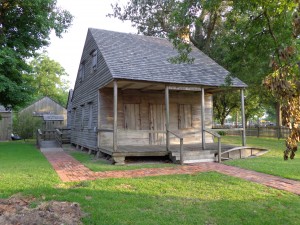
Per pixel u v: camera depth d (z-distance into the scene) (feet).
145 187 21.66
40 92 158.40
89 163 34.91
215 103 104.94
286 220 14.98
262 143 59.57
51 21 55.83
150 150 36.45
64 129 75.41
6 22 56.39
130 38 51.13
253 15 24.54
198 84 39.27
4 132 92.84
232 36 27.84
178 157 35.35
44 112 111.75
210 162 35.37
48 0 52.85
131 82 37.29
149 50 46.93
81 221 14.60
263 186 21.88
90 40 52.03
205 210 16.42
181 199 18.65
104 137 43.45
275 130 78.59
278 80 10.34
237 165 31.81
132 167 31.50
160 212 16.10
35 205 16.90
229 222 14.64
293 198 18.84
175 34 28.07
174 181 23.67
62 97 171.94
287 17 20.98
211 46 69.82
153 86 42.55
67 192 19.95
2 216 14.90
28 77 63.31
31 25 57.06
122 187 21.81
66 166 32.40
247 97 91.76
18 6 54.29
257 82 61.72
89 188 21.34
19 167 30.73
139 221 14.61
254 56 27.45
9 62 49.83
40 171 28.22
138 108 46.44
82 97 57.88
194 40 74.74
